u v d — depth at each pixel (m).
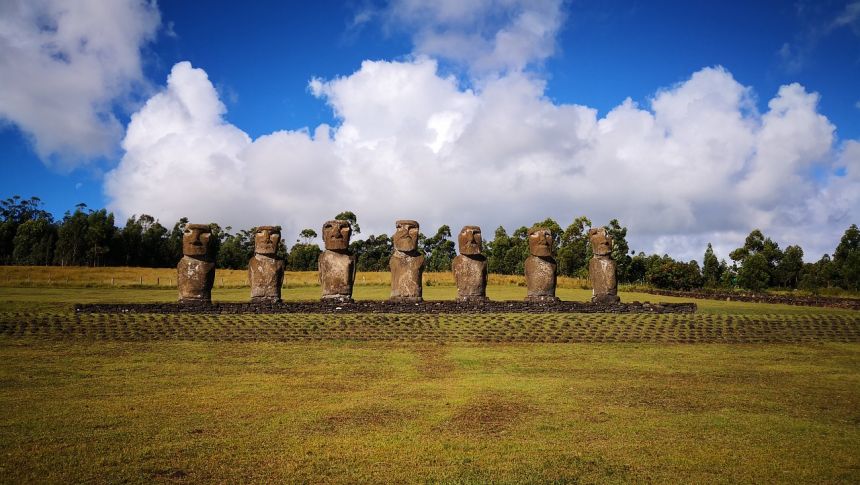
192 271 24.78
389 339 19.33
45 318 22.02
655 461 8.82
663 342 19.41
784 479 8.20
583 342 19.23
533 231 26.84
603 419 10.85
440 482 8.08
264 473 8.33
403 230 26.06
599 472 8.43
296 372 14.73
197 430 10.08
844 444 9.55
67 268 63.50
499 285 46.41
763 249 58.03
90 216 84.44
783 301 33.88
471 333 20.23
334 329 20.56
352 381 13.82
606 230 27.80
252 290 24.92
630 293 41.94
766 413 11.30
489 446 9.43
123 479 8.01
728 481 8.13
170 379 13.86
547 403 11.91
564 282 44.72
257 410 11.33
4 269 59.53
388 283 45.25
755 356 17.30
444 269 74.94
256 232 25.52
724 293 40.69
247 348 17.75
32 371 14.52
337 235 25.47
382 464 8.68
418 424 10.52
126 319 21.92
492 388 13.14
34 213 103.62
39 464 8.45
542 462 8.77
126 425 10.29
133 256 88.75
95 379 13.76
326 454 9.05
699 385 13.58
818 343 19.52
